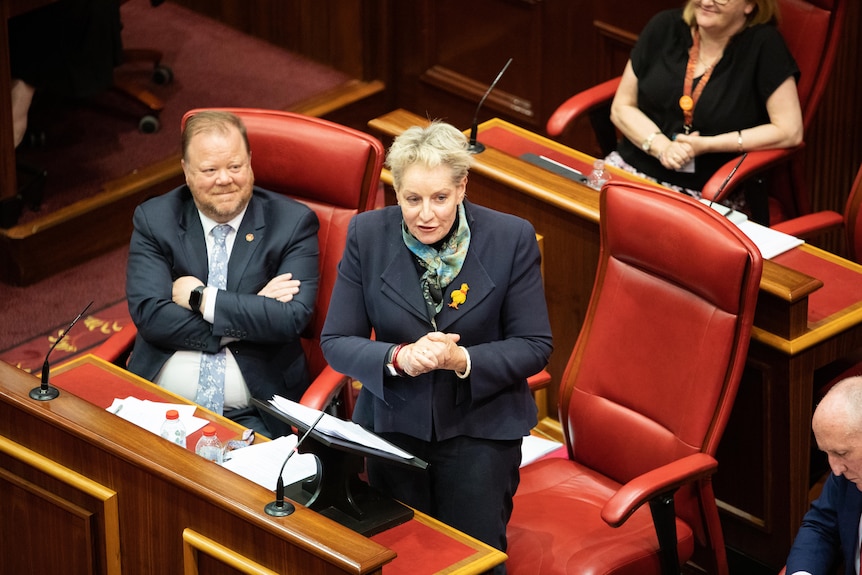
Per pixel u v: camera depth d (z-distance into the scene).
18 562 11.43
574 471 12.45
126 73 22.69
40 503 10.98
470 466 10.75
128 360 13.49
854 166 17.92
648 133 16.17
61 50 19.30
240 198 13.01
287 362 13.30
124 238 19.47
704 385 11.38
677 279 11.52
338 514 10.26
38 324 17.34
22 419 10.84
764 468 12.95
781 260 13.57
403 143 10.15
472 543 10.11
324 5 22.70
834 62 17.38
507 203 14.78
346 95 22.39
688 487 11.57
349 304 10.84
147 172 19.83
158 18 24.66
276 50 23.80
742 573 13.55
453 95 21.97
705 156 15.94
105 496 10.41
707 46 15.91
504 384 10.52
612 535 11.47
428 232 10.26
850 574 10.44
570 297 14.58
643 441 11.86
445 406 10.65
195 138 12.77
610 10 19.31
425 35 21.83
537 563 11.16
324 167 13.30
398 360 10.31
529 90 20.91
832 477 10.62
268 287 13.03
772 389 12.57
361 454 9.75
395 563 9.85
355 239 10.77
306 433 9.66
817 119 17.84
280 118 13.46
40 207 18.64
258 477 10.62
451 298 10.58
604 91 16.92
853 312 12.73
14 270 18.17
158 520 10.18
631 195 11.71
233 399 13.19
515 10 20.50
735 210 15.20
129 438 10.27
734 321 11.17
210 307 12.86
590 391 12.25
